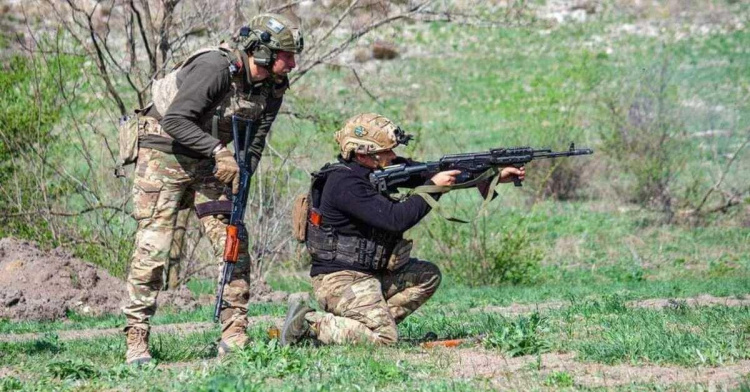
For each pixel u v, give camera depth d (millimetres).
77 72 33125
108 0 36594
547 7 94688
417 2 35156
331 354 14812
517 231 38125
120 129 15125
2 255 28812
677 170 50156
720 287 27547
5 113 33344
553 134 51031
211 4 32281
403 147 37281
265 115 15430
